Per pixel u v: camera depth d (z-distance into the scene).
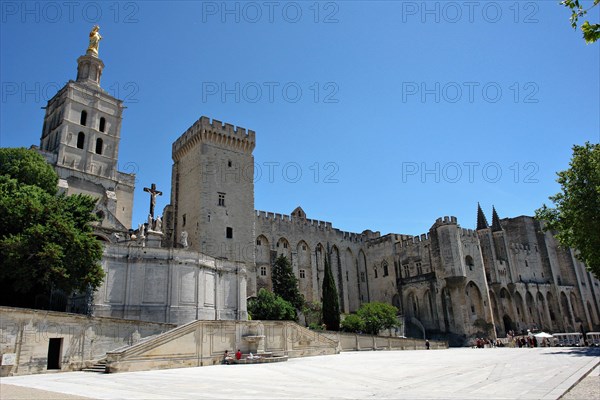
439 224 77.38
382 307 64.88
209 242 59.94
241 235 63.47
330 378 21.22
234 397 14.74
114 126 60.12
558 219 39.47
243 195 65.75
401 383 18.75
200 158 63.62
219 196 63.19
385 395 14.96
